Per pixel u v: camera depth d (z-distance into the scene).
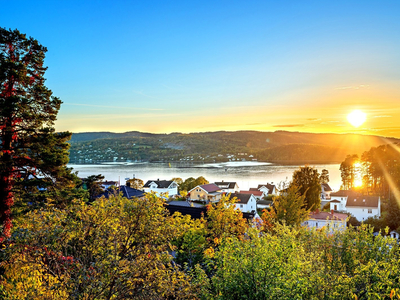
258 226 22.72
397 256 12.16
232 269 10.02
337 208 75.31
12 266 9.02
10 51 19.34
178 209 30.27
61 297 8.07
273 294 9.02
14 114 18.02
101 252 9.71
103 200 12.59
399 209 52.62
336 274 10.76
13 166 18.81
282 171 198.12
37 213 11.04
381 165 87.94
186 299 9.96
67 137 20.62
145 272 9.15
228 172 193.50
